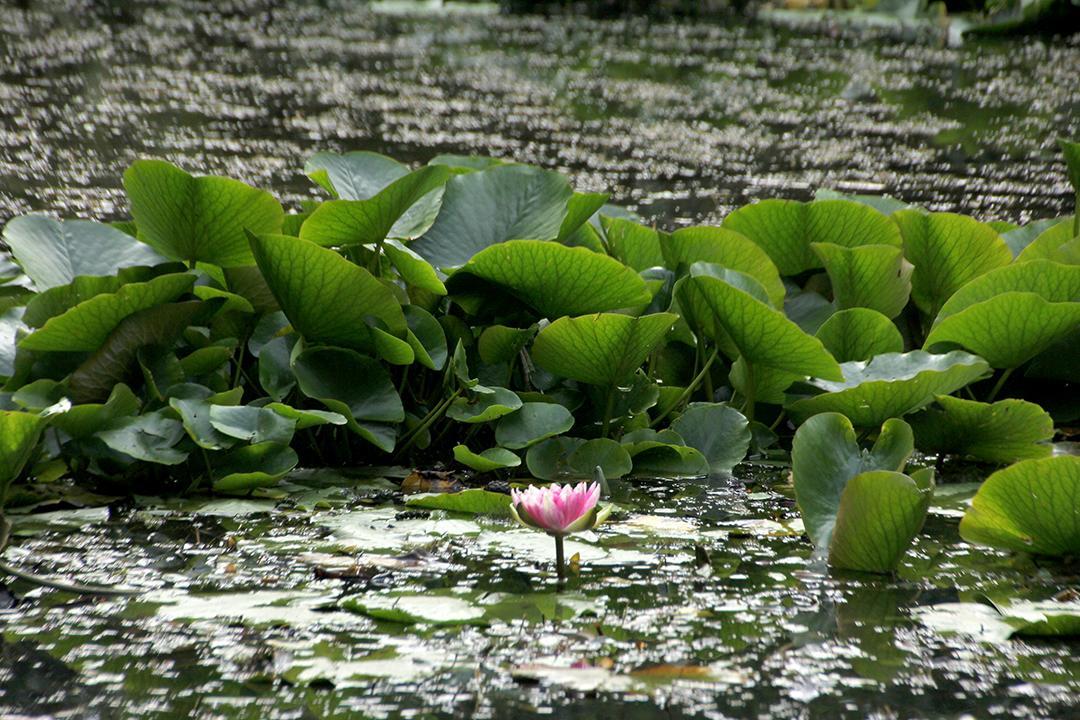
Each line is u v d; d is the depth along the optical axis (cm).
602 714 873
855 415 941
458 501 924
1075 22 3145
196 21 3306
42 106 1884
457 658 882
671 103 2166
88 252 952
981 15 3384
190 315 935
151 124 1777
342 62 2595
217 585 898
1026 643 887
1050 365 962
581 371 942
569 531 899
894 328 955
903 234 975
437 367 941
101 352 928
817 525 911
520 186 967
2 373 936
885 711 873
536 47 2978
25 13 3195
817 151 1745
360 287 932
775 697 876
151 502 926
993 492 904
